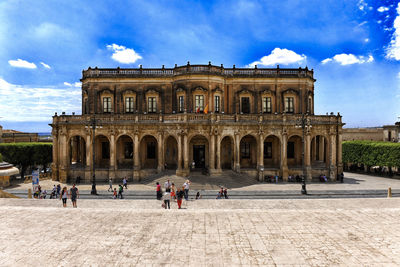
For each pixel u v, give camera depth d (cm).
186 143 4416
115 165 4712
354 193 3725
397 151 5128
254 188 4084
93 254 1357
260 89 5184
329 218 1888
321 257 1338
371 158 5647
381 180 5003
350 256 1346
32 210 2031
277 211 2038
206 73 4838
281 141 4731
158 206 2758
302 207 2666
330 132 4822
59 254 1353
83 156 5312
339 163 4866
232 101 5153
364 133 8175
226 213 1989
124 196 3534
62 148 4759
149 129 4684
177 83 5012
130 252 1382
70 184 4550
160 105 5125
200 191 3800
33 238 1538
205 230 1669
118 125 4681
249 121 4675
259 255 1358
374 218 1884
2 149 5038
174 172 4497
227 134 4569
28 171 6216
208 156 4931
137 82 5147
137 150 4681
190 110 4862
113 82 5169
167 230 1666
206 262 1289
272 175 4753
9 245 1447
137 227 1711
